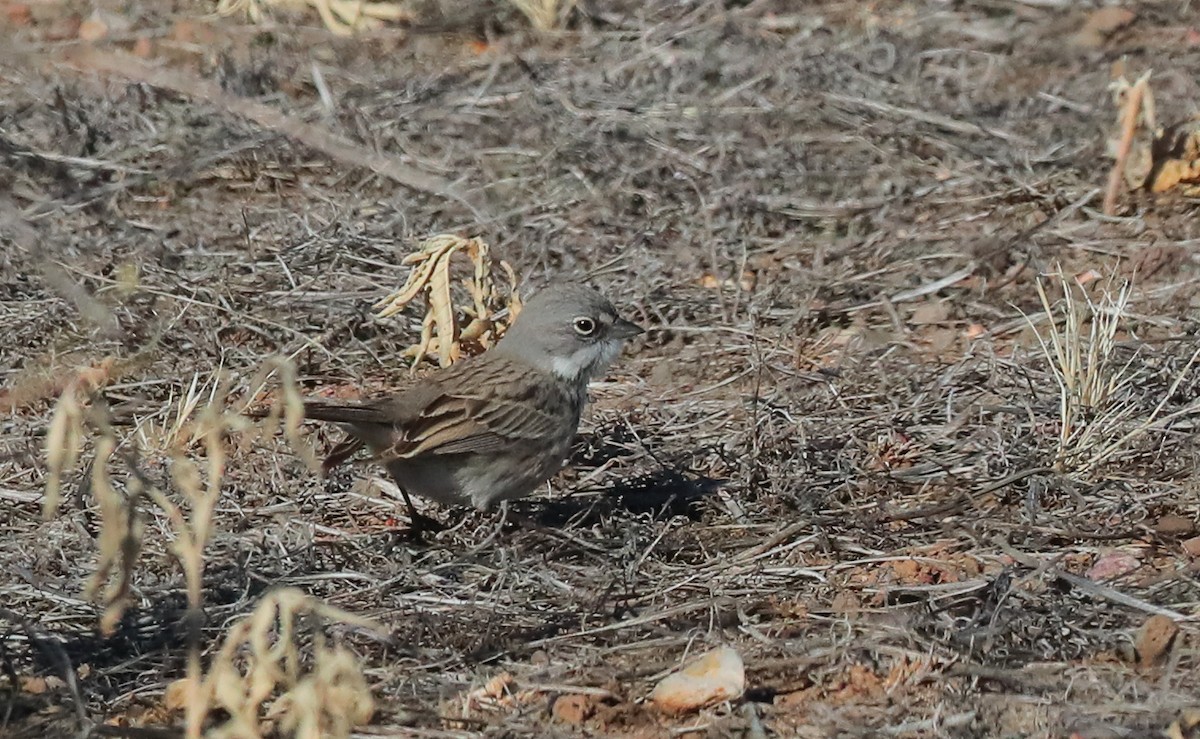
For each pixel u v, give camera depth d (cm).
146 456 1194
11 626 969
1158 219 1634
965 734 846
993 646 934
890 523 1111
